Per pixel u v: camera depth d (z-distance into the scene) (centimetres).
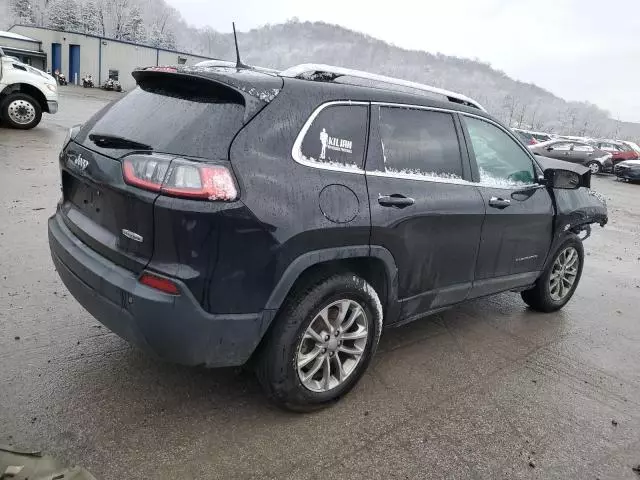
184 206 224
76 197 291
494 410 315
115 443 250
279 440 265
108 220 255
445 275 348
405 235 305
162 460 243
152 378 305
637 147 2522
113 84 4306
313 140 269
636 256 777
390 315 322
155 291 231
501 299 518
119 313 242
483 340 413
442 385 337
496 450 278
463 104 377
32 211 593
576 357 401
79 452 242
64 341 335
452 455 270
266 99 255
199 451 251
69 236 284
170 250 230
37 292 399
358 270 306
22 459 212
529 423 305
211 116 249
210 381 308
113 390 290
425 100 337
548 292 473
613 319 495
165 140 248
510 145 406
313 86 278
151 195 228
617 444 295
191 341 238
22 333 339
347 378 299
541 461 273
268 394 275
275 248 245
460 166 353
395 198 296
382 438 276
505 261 401
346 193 274
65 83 4203
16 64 1161
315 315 271
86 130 299
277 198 246
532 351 403
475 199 353
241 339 249
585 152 2352
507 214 382
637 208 1352
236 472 241
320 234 260
